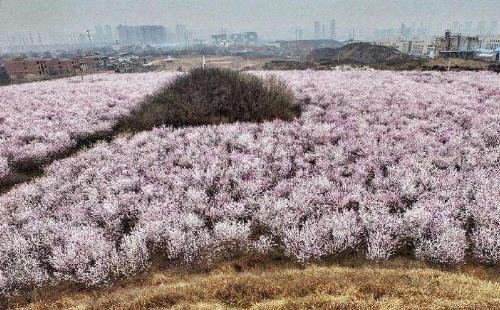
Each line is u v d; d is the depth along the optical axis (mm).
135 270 8430
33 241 9422
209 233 9758
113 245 9188
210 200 11516
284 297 7137
